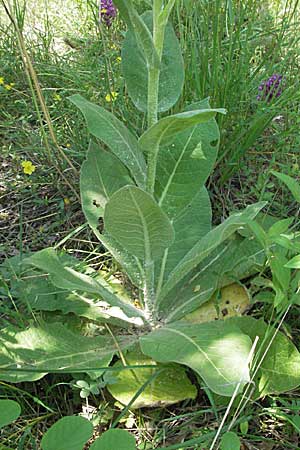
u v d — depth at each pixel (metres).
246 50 1.30
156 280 1.00
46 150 1.32
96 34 1.81
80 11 2.19
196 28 1.32
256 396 0.80
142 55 0.90
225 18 1.32
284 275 0.77
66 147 1.37
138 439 0.79
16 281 0.99
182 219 1.07
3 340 0.85
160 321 0.96
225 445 0.60
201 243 0.89
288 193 1.18
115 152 0.83
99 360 0.83
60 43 1.99
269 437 0.78
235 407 0.80
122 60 0.90
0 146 1.41
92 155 1.03
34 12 2.13
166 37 0.90
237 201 1.23
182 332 0.83
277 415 0.79
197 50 1.33
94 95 1.46
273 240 0.78
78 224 1.20
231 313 0.95
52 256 0.91
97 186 1.01
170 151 0.97
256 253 0.97
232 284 0.99
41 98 1.10
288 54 1.43
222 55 1.40
